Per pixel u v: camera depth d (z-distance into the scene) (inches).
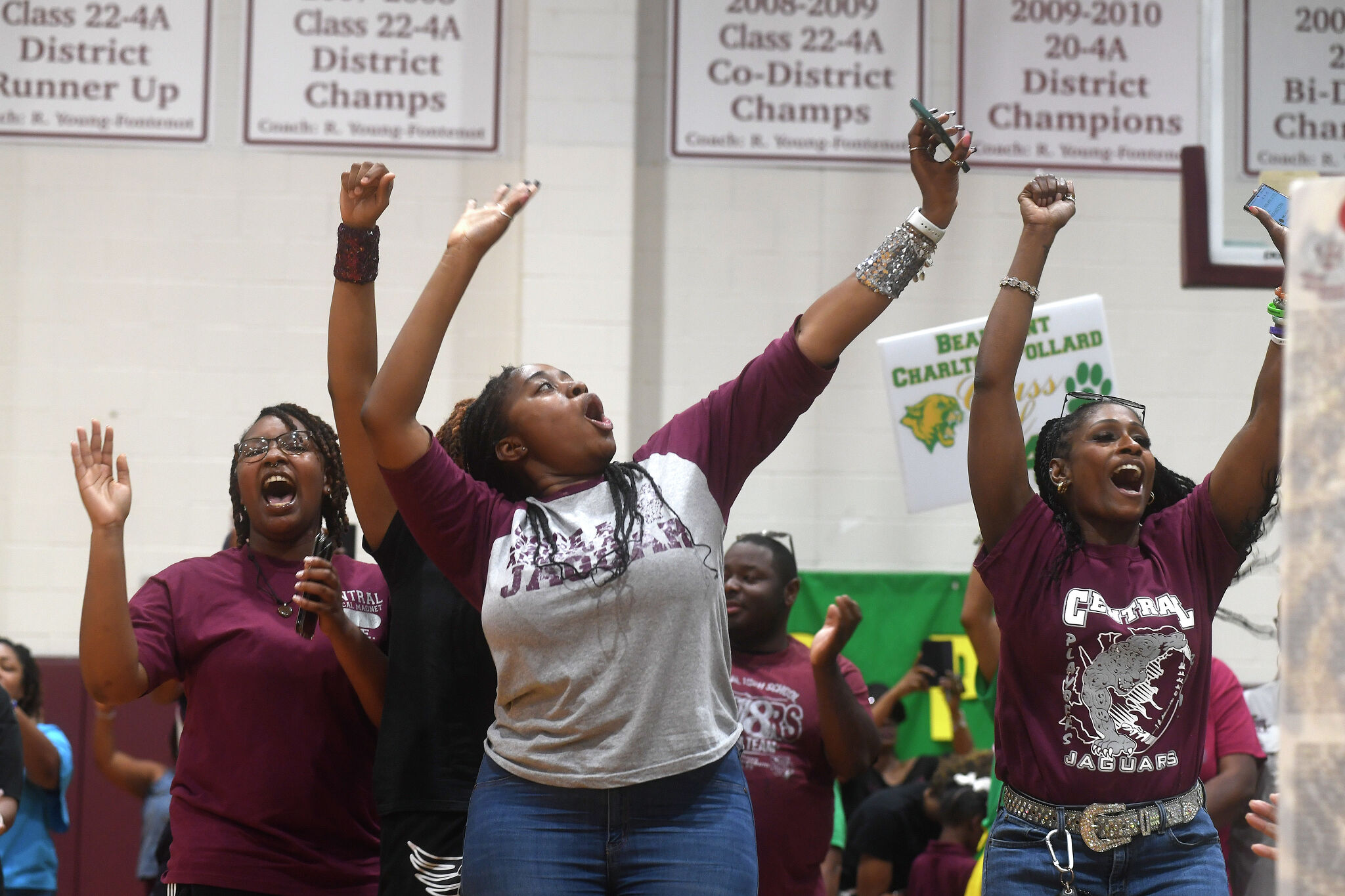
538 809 100.3
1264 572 303.9
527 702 103.0
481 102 318.0
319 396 311.0
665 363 317.4
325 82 316.8
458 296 109.0
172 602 136.4
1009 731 118.1
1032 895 113.3
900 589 305.6
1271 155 322.3
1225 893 111.4
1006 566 118.3
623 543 101.1
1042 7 324.5
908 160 322.0
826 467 315.6
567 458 109.0
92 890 287.0
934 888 223.6
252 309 312.2
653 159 321.4
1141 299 320.8
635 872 98.7
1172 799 113.0
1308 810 58.5
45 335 308.7
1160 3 324.8
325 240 314.5
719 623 105.2
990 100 323.6
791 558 174.6
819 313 110.4
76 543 304.2
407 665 126.6
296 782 129.9
